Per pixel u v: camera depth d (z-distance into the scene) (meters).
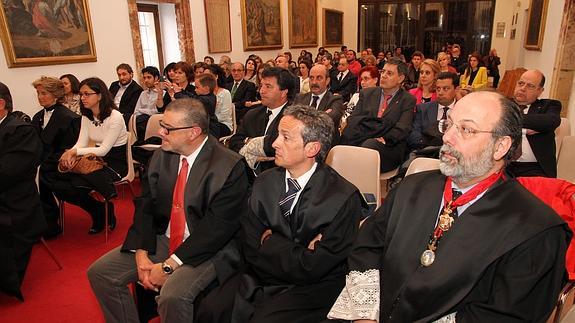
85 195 3.29
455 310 1.24
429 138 3.28
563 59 4.70
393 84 3.52
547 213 1.19
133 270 1.99
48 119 3.61
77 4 5.30
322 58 9.21
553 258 1.15
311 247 1.68
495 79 10.00
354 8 13.92
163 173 2.07
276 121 2.90
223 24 8.36
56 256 3.07
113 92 5.59
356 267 1.48
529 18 7.06
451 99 3.41
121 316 2.00
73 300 2.54
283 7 10.50
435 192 1.39
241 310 1.65
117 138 3.44
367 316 1.37
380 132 3.43
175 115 1.91
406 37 13.56
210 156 2.01
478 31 12.74
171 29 7.43
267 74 2.95
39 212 2.70
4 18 4.41
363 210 2.04
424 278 1.26
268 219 1.77
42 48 4.88
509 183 1.29
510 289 1.15
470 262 1.20
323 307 1.62
